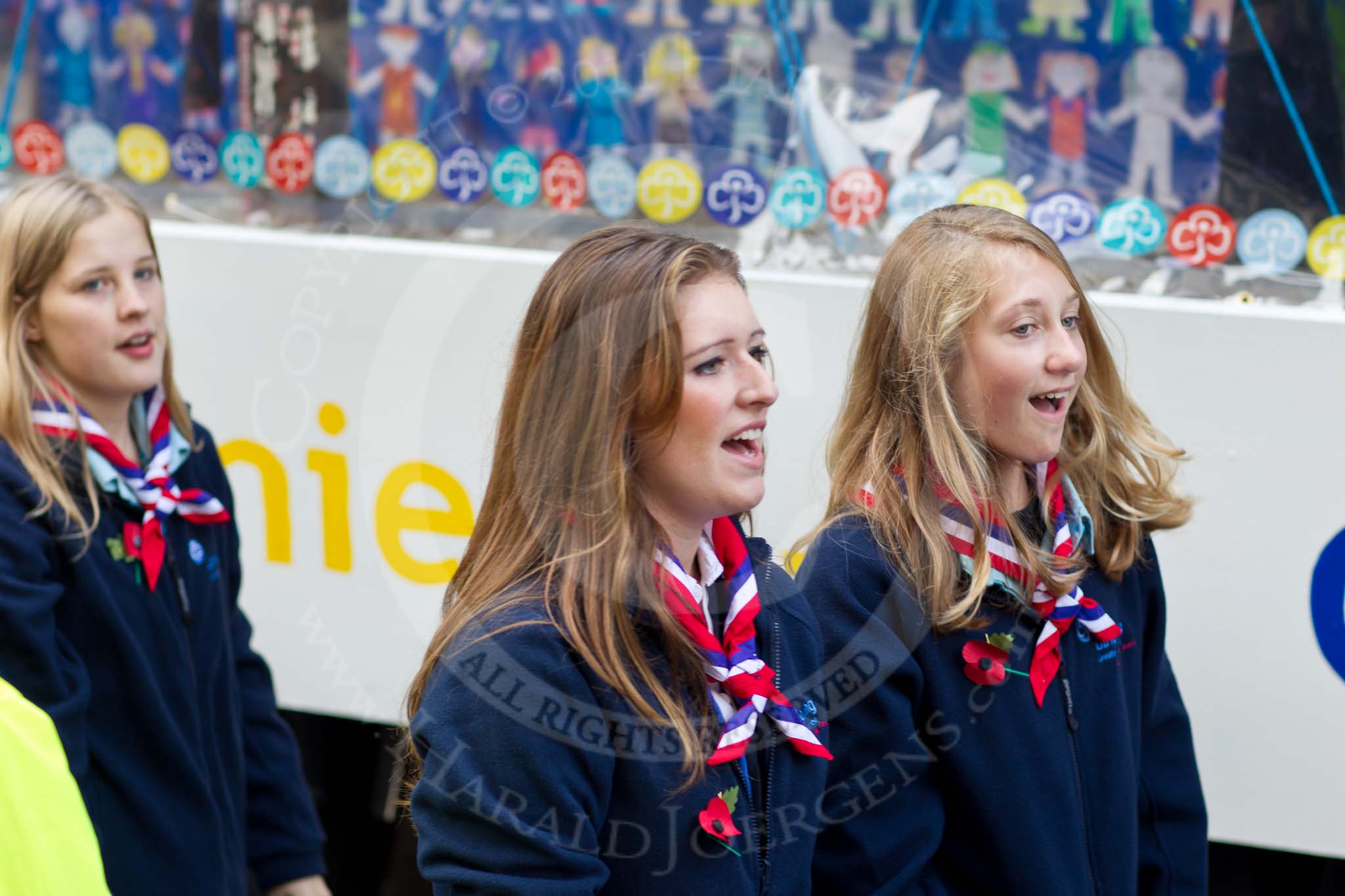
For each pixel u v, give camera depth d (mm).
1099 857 3232
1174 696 3596
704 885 2537
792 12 4340
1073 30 4168
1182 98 4121
